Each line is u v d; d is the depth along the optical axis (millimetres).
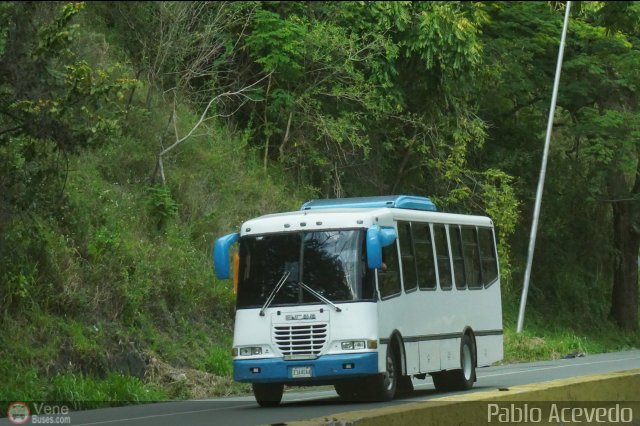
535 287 84500
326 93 63312
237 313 33719
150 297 46719
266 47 61156
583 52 79938
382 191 69500
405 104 67500
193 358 45531
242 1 60812
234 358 33562
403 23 64250
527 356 66750
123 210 49656
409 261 36312
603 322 89750
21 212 37812
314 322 32875
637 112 79375
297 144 64188
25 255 40344
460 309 40031
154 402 38469
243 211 57938
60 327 39906
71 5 33500
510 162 80188
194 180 56219
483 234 43656
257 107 64375
